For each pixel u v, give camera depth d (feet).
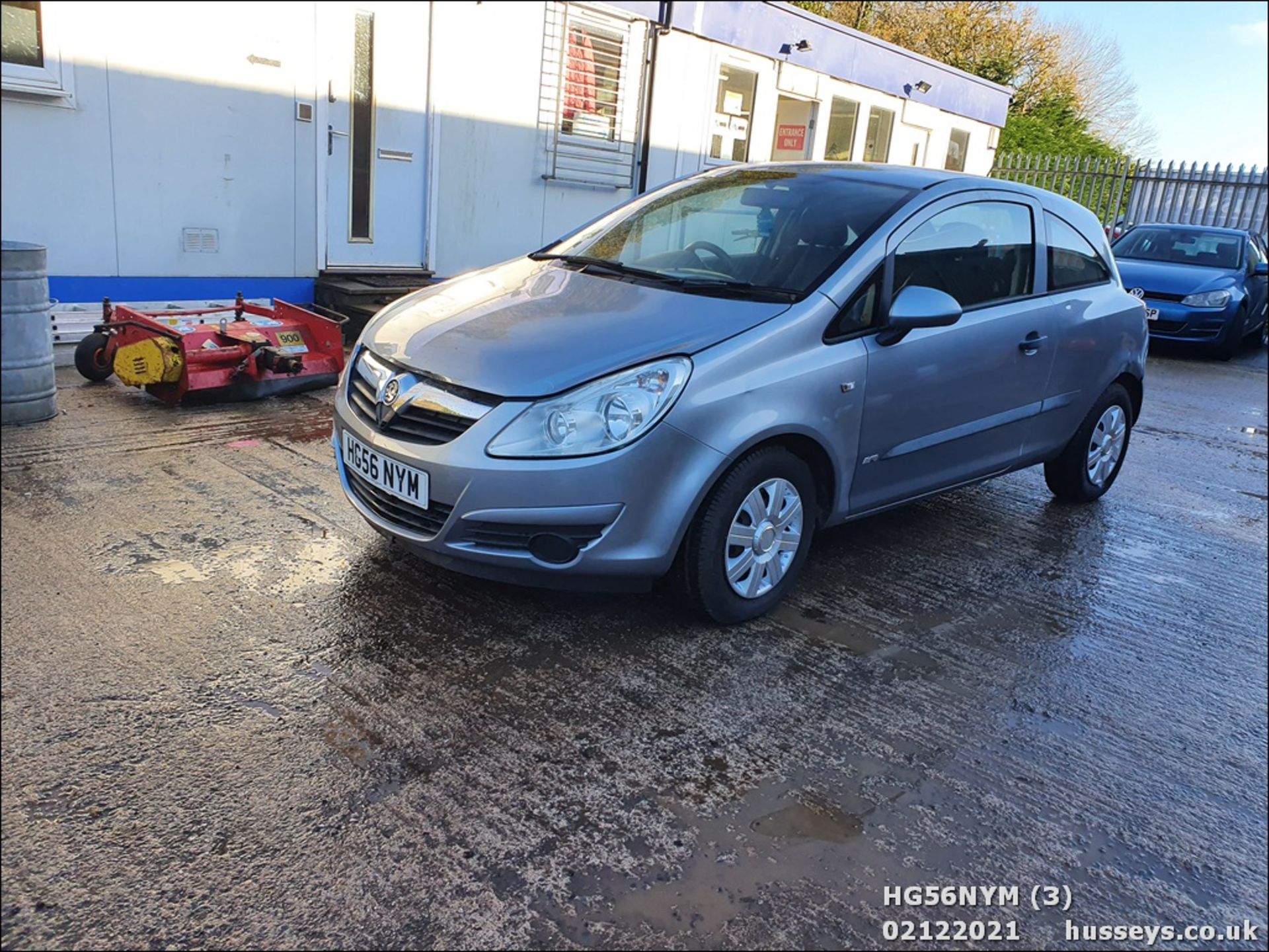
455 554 9.99
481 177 26.91
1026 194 14.76
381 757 8.45
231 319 19.83
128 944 6.37
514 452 9.60
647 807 8.16
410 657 10.11
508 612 11.27
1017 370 14.07
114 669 9.33
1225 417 26.99
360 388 11.24
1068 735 9.96
